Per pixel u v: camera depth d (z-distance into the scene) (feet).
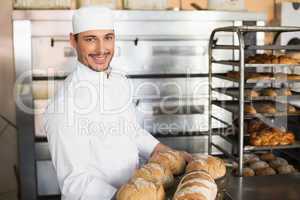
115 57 7.61
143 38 7.63
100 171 4.17
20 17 6.95
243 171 6.18
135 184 3.26
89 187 3.79
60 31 7.23
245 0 9.24
